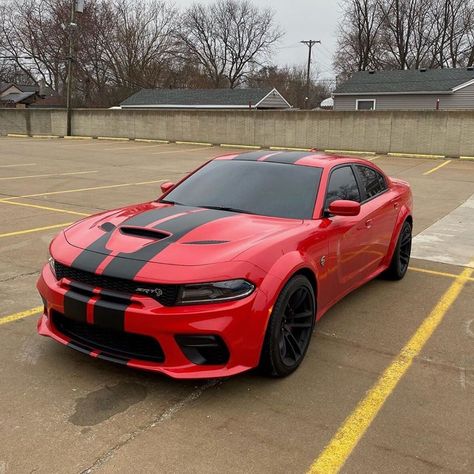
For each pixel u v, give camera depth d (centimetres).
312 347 405
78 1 3145
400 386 349
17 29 5609
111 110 2970
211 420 301
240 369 316
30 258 614
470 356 399
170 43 5591
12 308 459
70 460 262
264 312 319
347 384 349
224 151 2327
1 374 343
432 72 3619
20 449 269
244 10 6856
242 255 324
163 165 1759
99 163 1778
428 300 523
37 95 6031
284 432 292
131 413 305
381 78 3738
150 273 307
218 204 422
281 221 391
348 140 2312
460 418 313
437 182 1453
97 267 320
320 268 389
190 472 256
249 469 260
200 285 304
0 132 3384
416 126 2159
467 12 5119
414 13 5166
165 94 4531
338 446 282
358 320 464
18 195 1080
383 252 534
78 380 339
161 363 312
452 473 263
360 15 5247
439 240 783
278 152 508
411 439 291
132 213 405
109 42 5091
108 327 313
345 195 465
